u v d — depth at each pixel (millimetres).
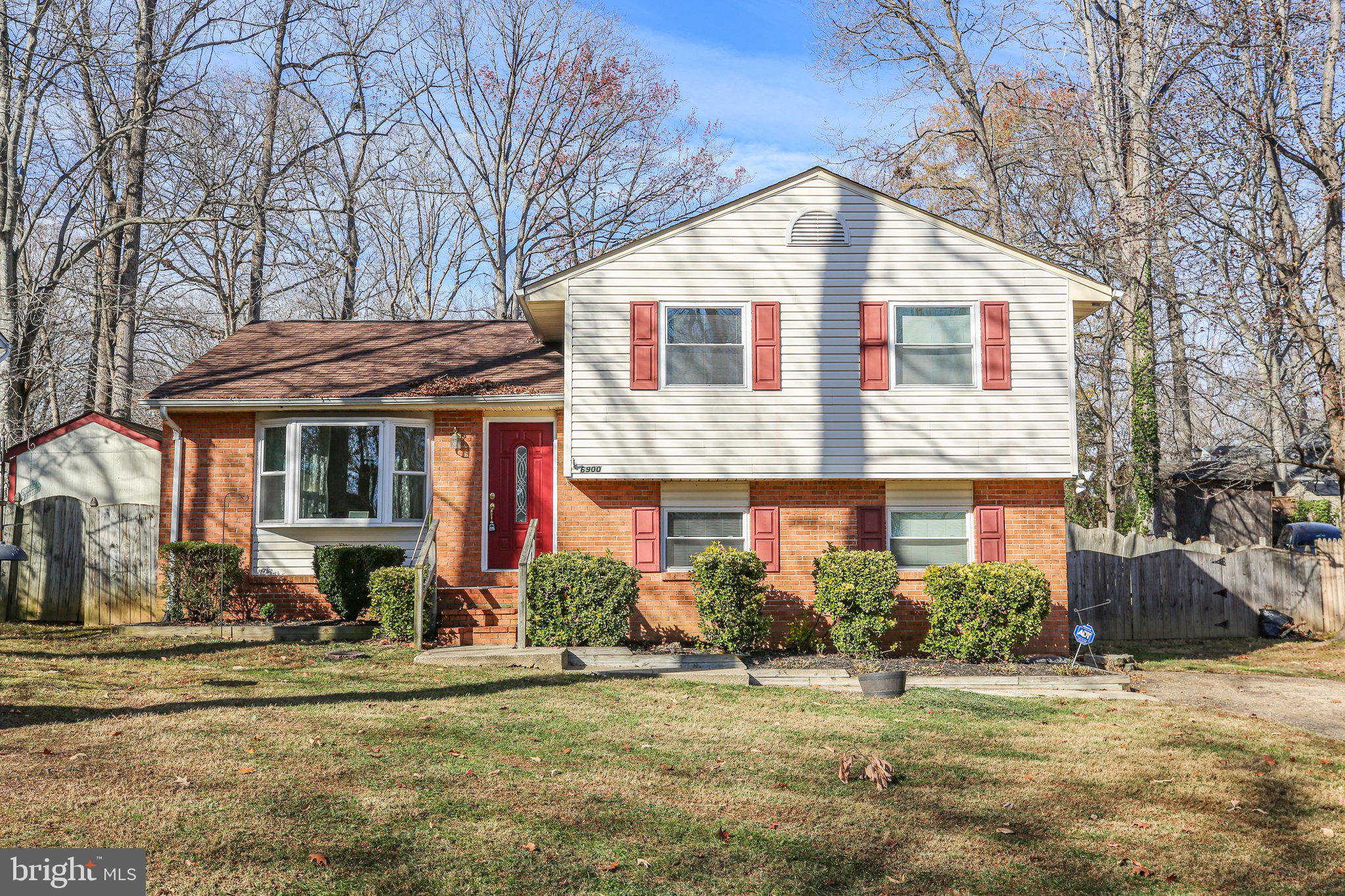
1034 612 13672
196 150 25594
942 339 14844
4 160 21562
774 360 14734
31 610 16094
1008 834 6887
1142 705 11781
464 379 15586
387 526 15289
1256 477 22016
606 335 14805
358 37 31594
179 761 7641
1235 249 19516
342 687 10977
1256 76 19312
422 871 5828
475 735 9008
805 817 7086
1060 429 14688
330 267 29578
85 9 22219
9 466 17188
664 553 15047
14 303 21078
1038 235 27922
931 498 15086
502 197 35562
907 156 29391
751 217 14992
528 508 15750
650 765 8266
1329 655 16609
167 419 15266
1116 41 25891
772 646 14766
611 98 34656
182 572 14836
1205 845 6812
